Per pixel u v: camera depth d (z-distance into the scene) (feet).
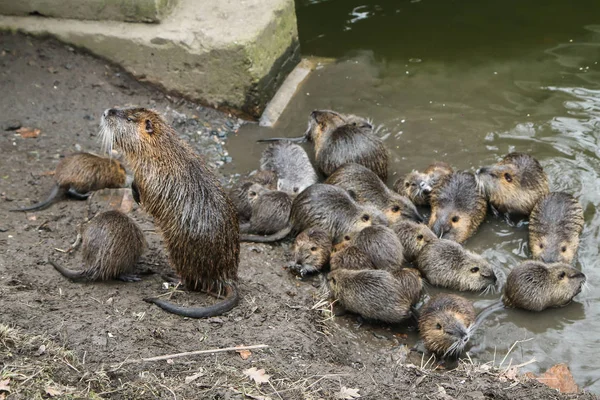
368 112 31.94
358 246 23.44
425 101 32.48
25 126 28.84
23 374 14.92
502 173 26.23
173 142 19.49
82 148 28.14
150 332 17.61
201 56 30.68
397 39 37.06
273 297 21.09
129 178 26.45
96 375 15.40
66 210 24.40
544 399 17.15
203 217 19.29
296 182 27.91
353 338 20.81
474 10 39.19
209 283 20.04
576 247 24.45
